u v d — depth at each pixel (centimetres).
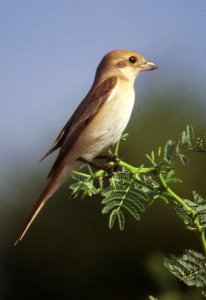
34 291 1421
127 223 1356
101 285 1384
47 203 1401
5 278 1423
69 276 1394
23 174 1490
